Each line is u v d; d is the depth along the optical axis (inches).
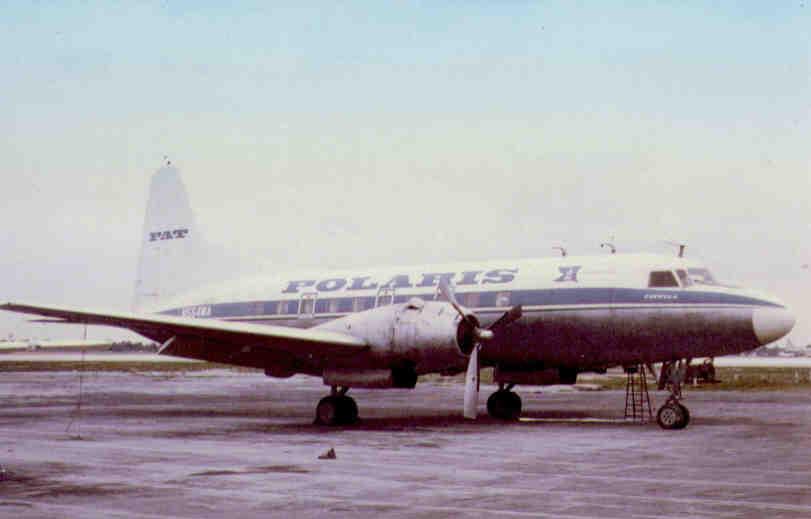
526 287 837.8
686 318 760.3
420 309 770.2
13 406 1114.1
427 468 489.1
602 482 435.2
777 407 1059.9
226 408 1086.4
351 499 386.0
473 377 756.0
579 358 829.8
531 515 348.5
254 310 1026.1
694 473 468.1
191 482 435.5
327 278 993.5
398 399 1365.7
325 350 786.8
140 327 837.2
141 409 1059.3
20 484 428.8
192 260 1151.0
